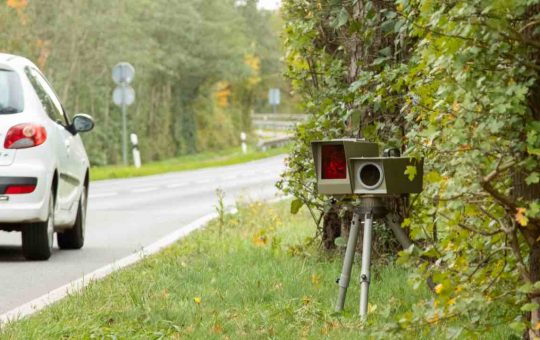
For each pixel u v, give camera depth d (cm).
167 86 12812
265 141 11938
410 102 1105
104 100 10512
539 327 856
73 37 8700
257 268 1639
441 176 871
